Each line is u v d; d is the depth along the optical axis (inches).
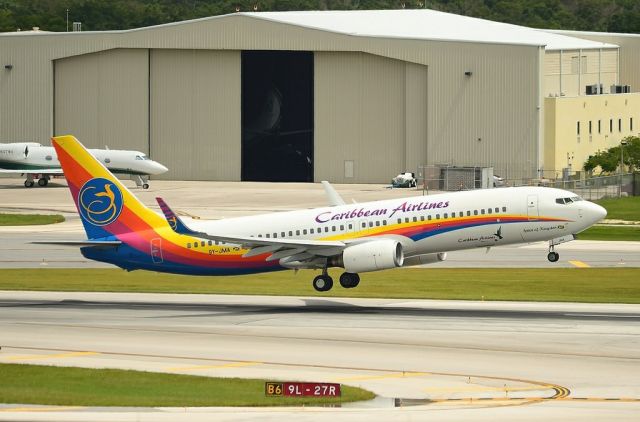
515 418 5344.5
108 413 5423.2
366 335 7623.0
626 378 6294.3
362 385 6156.5
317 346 7253.9
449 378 6314.0
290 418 5329.7
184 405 5605.3
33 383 6176.2
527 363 6688.0
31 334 7755.9
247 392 5944.9
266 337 7583.7
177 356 6983.3
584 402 5703.7
